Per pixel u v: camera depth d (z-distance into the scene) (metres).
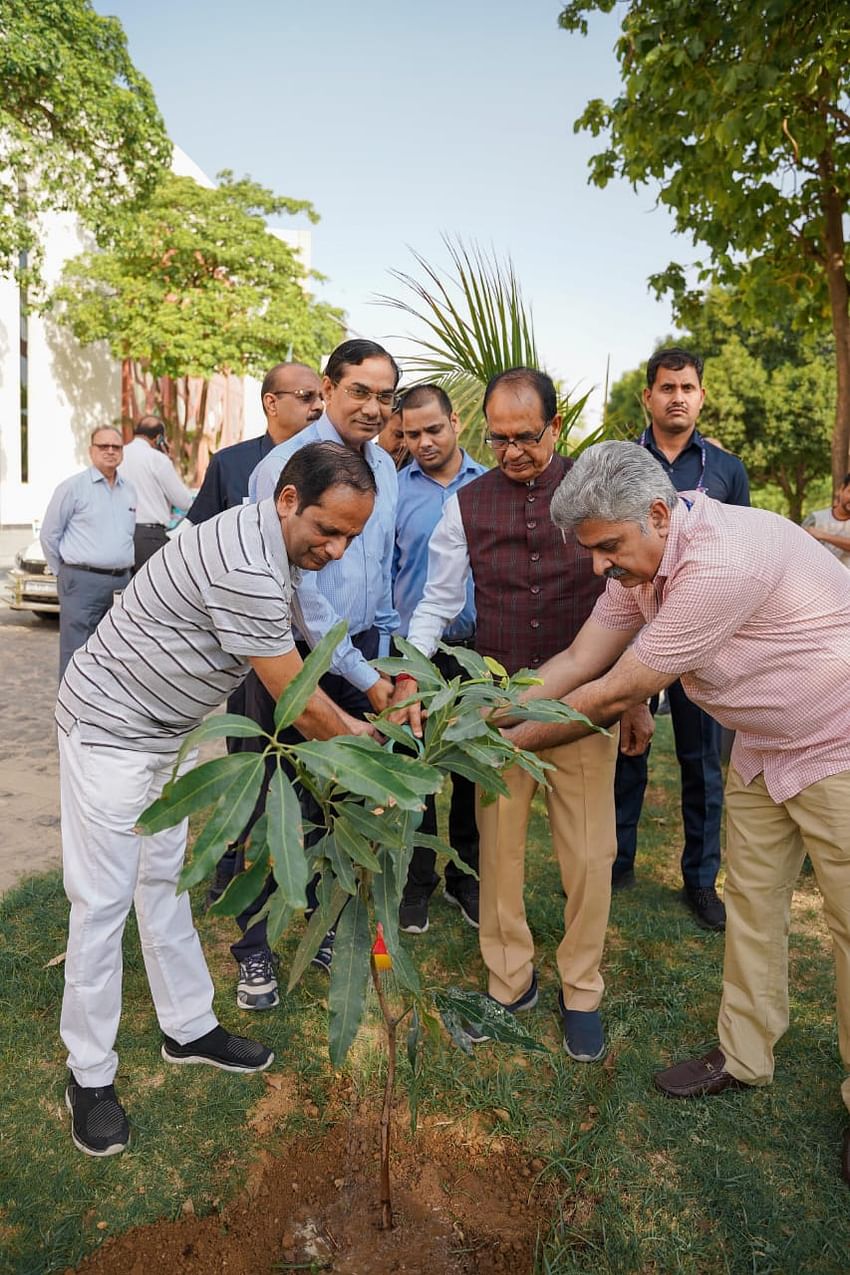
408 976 1.79
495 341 4.18
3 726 5.53
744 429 21.45
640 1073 2.60
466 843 3.50
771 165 6.63
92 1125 2.25
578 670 2.52
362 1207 2.19
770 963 2.46
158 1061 2.58
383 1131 2.07
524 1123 2.41
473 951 3.23
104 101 13.27
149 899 2.42
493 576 2.71
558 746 2.49
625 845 3.70
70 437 17.53
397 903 1.79
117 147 14.23
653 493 2.08
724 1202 2.16
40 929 3.15
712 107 5.69
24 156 13.49
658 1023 2.81
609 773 2.57
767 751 2.33
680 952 3.25
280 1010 2.84
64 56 12.56
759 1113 2.47
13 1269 1.93
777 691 2.21
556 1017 2.85
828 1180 2.25
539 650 2.72
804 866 4.02
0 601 9.53
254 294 16.47
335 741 1.61
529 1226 2.15
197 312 16.09
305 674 1.66
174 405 20.75
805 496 24.14
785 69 5.56
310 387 3.34
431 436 3.39
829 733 2.21
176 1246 2.05
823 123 6.12
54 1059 2.56
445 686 1.93
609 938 3.33
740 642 2.20
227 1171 2.23
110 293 17.27
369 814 1.75
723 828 4.46
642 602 2.33
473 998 1.97
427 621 2.87
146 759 2.22
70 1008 2.24
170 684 2.15
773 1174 2.27
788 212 6.81
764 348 21.70
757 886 2.43
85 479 5.55
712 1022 2.85
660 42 5.86
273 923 1.62
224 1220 2.12
